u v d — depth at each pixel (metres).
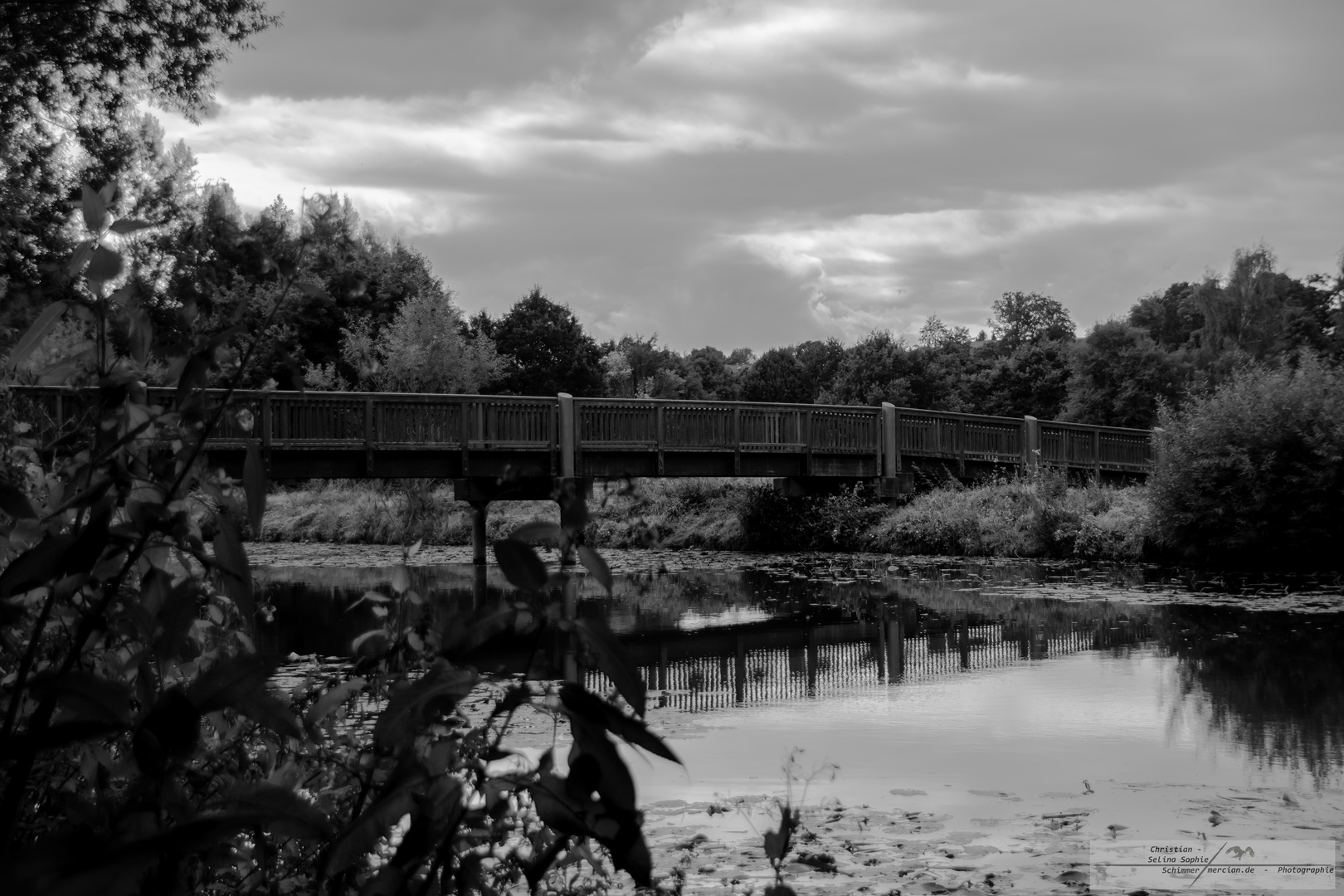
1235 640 9.32
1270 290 45.62
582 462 18.30
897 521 20.84
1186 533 16.75
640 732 1.13
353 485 29.41
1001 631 10.11
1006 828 4.07
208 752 1.71
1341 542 15.84
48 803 1.67
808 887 3.36
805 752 5.44
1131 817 4.23
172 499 1.25
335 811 1.88
